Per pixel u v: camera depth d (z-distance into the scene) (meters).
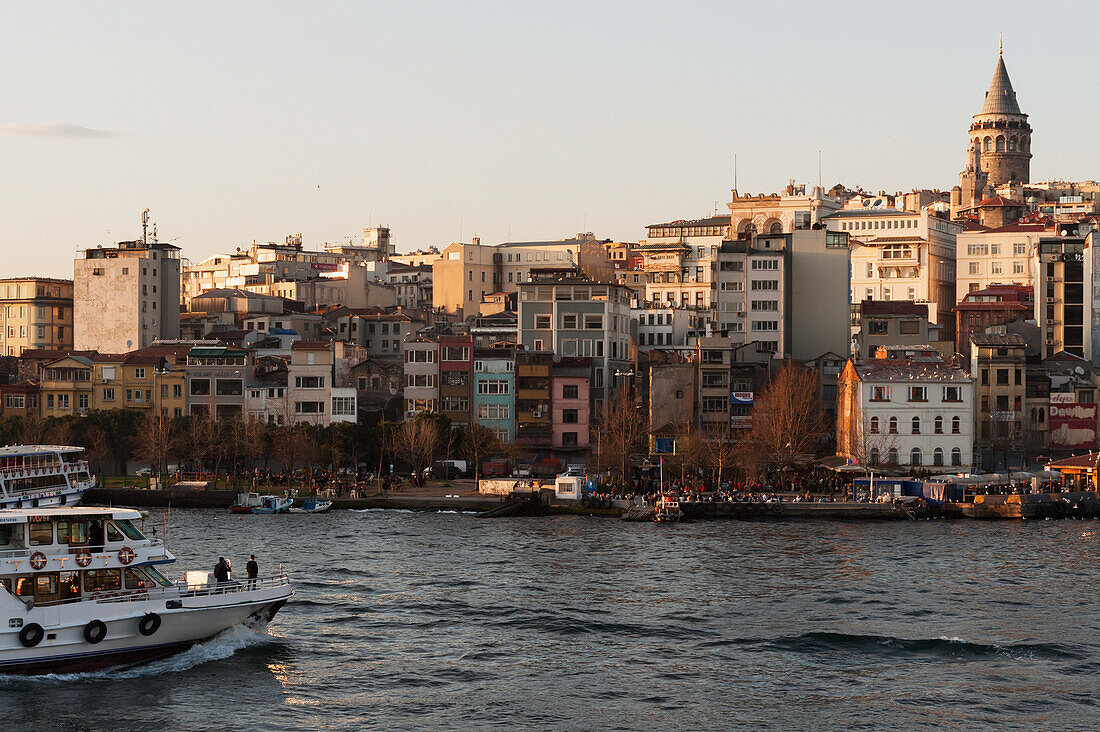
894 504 173.50
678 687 88.75
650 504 174.12
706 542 149.88
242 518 171.75
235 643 95.94
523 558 137.25
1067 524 167.62
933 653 96.94
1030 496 174.12
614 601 114.44
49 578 88.25
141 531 97.50
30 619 85.88
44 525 88.69
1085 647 98.19
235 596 94.62
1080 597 116.12
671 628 104.44
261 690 86.94
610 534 157.00
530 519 172.38
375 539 151.00
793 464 198.00
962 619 107.50
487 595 116.69
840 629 103.81
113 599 89.25
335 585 120.75
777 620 107.25
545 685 89.12
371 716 82.56
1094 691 87.56
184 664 91.75
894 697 86.44
